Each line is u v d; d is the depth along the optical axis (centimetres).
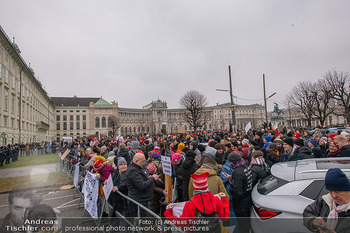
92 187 575
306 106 3959
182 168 549
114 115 11188
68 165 1332
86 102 12131
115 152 1140
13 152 2616
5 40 3366
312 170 412
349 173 383
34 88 5925
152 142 1645
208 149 575
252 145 921
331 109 3850
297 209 359
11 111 3806
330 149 690
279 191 402
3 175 1528
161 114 13938
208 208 326
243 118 13900
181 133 2155
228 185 552
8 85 3638
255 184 560
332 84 3372
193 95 5856
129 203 510
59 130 11044
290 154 707
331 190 281
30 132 5347
